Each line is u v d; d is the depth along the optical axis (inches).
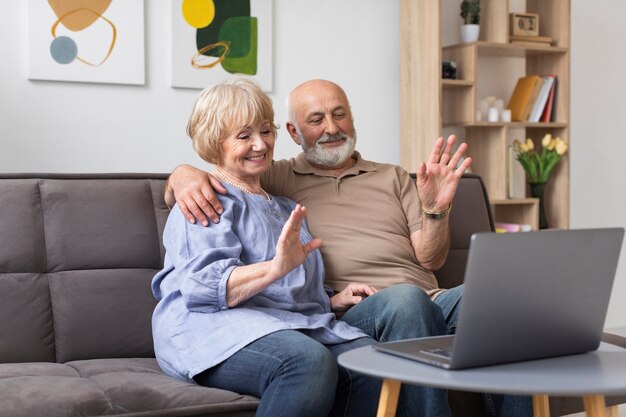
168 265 77.7
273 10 153.0
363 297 82.9
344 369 70.2
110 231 83.0
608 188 190.2
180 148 146.6
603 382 48.8
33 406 60.9
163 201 86.6
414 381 48.8
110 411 61.9
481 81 172.6
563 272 53.4
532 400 69.9
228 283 70.1
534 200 163.6
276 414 63.3
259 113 78.6
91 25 137.3
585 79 186.2
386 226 89.0
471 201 100.3
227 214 75.5
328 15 158.6
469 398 75.9
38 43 134.2
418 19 158.6
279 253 67.2
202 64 146.8
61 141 137.5
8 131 133.7
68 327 79.5
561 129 168.2
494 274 50.4
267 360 65.5
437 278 95.3
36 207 81.5
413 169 161.5
